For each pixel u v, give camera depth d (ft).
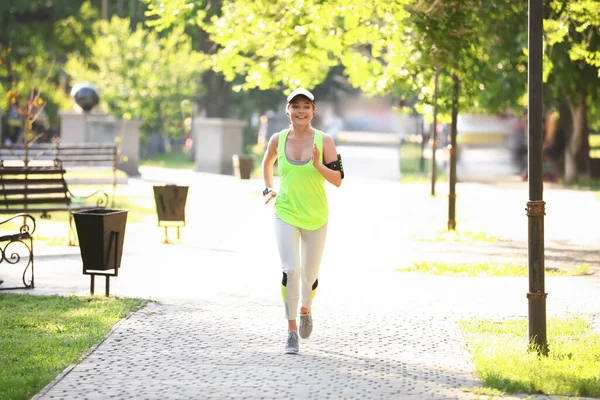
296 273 63.41
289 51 142.10
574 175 292.61
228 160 318.24
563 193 245.65
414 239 139.74
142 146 427.33
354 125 506.48
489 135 335.67
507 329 72.28
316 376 57.16
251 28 140.56
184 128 393.70
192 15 147.95
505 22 162.61
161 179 275.59
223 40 144.56
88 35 405.80
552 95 254.68
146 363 59.98
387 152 436.76
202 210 181.47
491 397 52.70
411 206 198.59
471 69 140.87
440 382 56.24
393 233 147.43
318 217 64.13
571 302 85.35
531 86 64.13
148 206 187.11
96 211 85.87
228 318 75.05
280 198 64.28
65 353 62.18
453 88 146.82
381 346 66.28
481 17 141.49
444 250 127.13
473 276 101.96
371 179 289.74
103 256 83.15
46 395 52.29
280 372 57.98
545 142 314.14
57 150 197.88
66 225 149.07
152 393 52.75
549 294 89.81
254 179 285.02
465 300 85.76
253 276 98.73
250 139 449.06
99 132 300.20
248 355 62.69
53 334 68.03
